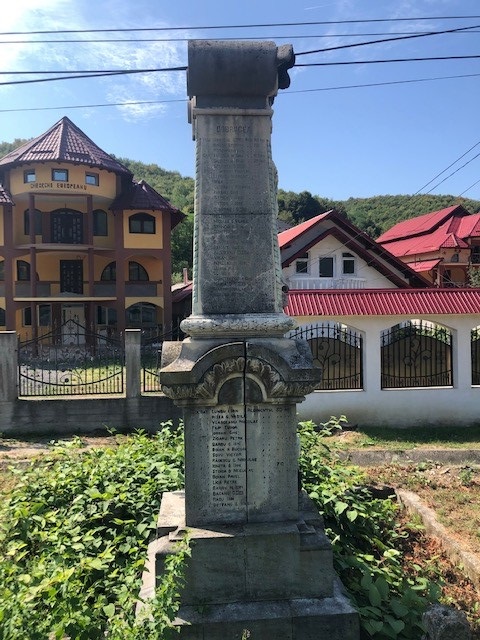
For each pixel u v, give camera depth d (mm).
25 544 4332
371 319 11586
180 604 3715
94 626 3262
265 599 3799
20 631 2996
